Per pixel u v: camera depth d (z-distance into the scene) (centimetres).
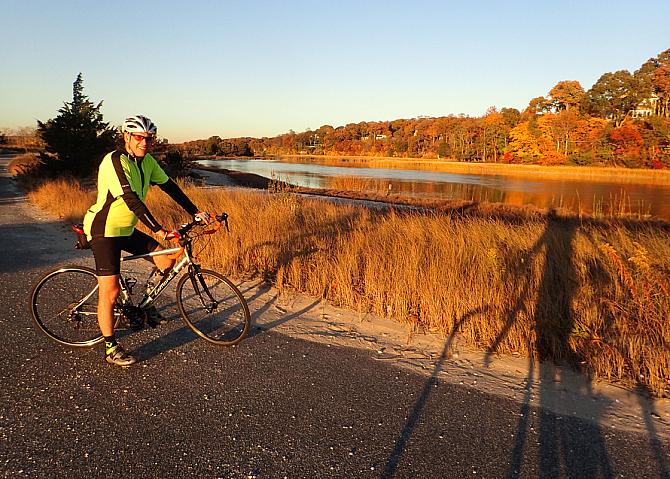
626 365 369
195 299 439
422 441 271
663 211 2345
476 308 445
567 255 527
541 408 314
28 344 382
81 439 261
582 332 392
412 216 845
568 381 355
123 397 307
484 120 10056
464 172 6431
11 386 316
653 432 290
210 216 384
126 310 388
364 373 356
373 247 635
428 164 8906
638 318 402
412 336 435
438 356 393
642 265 438
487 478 242
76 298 427
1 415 282
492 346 409
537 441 275
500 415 303
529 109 9550
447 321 448
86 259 710
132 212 344
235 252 655
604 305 424
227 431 274
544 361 388
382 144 13688
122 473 236
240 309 477
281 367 360
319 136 17388
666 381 350
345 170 6744
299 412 297
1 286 546
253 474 238
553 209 2102
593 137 7281
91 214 340
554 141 7812
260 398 312
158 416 287
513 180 4912
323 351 394
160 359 365
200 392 317
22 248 780
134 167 337
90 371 342
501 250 548
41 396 305
